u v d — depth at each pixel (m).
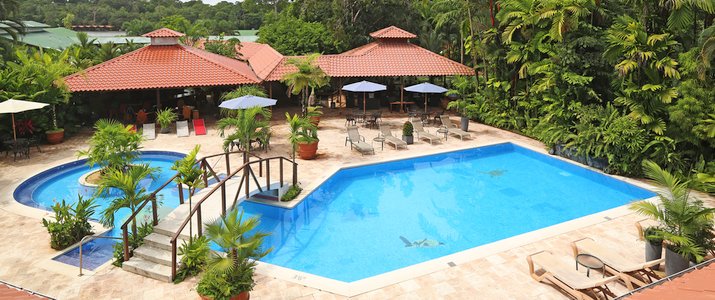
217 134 26.80
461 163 22.95
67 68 28.78
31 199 17.44
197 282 11.06
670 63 18.38
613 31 20.36
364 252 13.59
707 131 17.06
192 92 37.28
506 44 27.69
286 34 45.75
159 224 13.11
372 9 47.75
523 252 12.40
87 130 28.14
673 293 6.97
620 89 21.36
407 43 35.47
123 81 27.78
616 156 19.69
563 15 22.48
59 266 11.76
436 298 10.23
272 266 11.73
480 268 11.55
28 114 23.58
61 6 124.81
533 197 18.33
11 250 12.61
